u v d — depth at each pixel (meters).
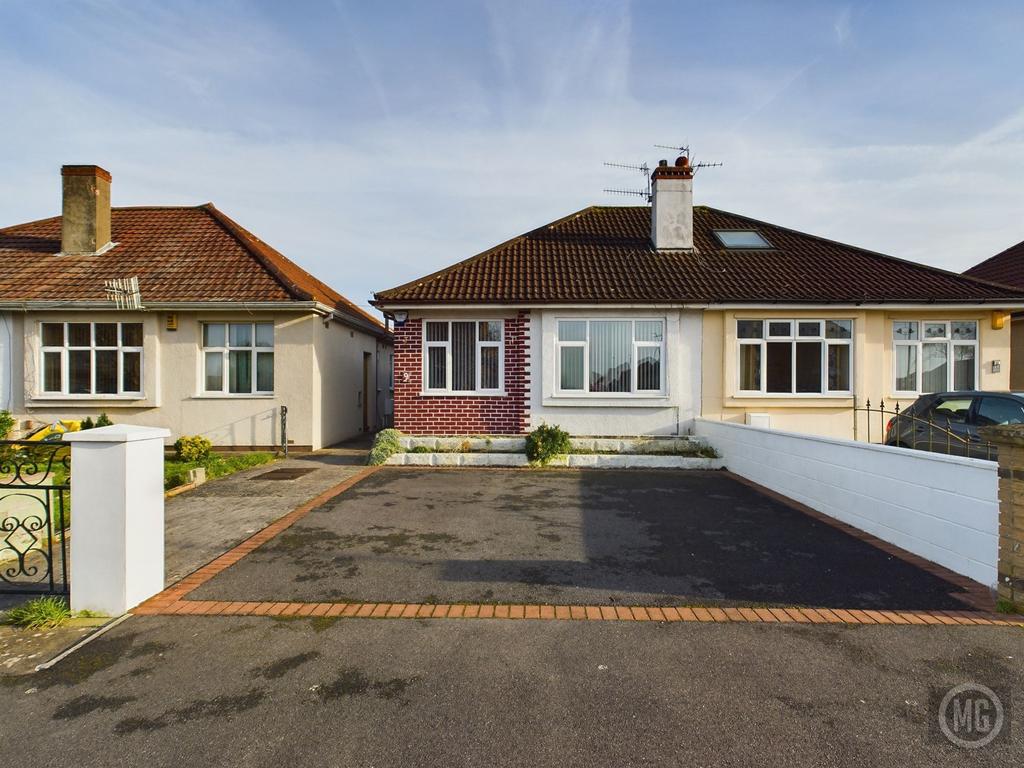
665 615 4.34
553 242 15.30
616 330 12.49
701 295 12.03
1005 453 4.46
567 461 11.00
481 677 3.46
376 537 6.37
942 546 5.40
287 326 13.20
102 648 3.83
